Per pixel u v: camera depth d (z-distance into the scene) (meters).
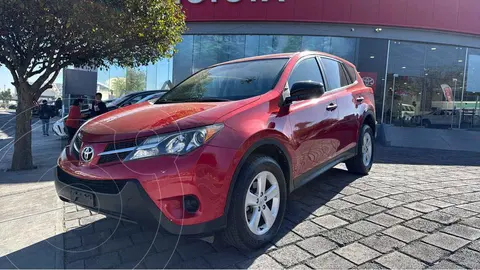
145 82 15.30
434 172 5.34
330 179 4.52
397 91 14.78
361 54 14.38
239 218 2.32
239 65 3.69
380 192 3.86
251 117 2.54
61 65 6.95
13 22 5.52
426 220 2.99
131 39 6.62
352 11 13.48
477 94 15.72
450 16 13.88
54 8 5.15
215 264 2.34
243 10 13.54
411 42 14.59
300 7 13.40
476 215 3.09
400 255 2.37
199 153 2.14
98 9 5.46
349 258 2.34
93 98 5.85
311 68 3.69
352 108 4.23
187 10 13.82
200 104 2.73
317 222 3.00
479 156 8.27
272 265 2.29
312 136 3.23
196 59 14.79
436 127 15.20
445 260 2.28
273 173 2.66
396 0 13.52
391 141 11.55
